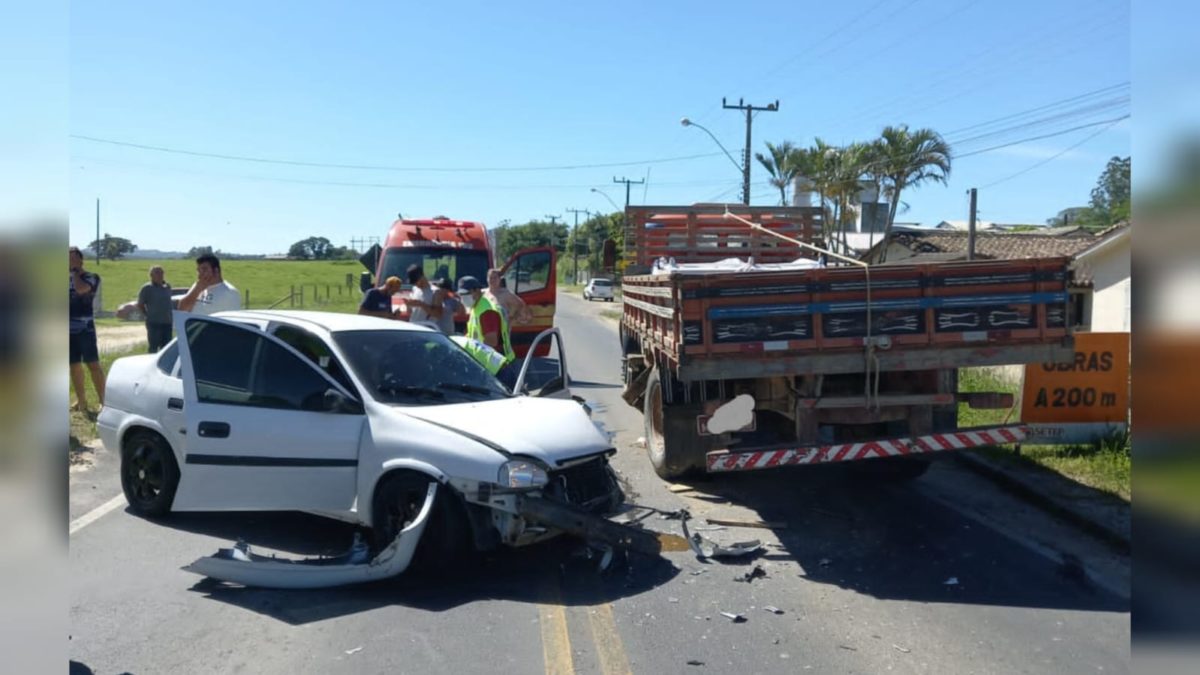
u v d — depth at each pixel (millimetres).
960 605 5598
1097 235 28266
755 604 5578
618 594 5707
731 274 6586
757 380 7984
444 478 5699
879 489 8633
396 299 14008
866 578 6105
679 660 4715
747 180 39250
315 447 6156
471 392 6785
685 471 8578
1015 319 6754
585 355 22938
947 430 7191
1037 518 7594
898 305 6691
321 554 6305
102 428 7324
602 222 94750
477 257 15859
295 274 84250
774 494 8414
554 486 6000
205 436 6508
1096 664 4723
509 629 5078
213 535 6699
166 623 5062
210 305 9852
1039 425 9688
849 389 7375
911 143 31391
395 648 4777
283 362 6539
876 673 4594
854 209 34656
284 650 4723
